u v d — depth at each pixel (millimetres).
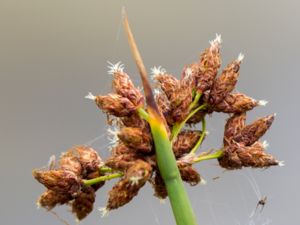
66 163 133
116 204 122
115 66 132
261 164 134
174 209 122
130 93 127
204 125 136
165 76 134
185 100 129
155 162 124
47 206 133
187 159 129
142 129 124
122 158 124
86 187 133
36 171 131
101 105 127
